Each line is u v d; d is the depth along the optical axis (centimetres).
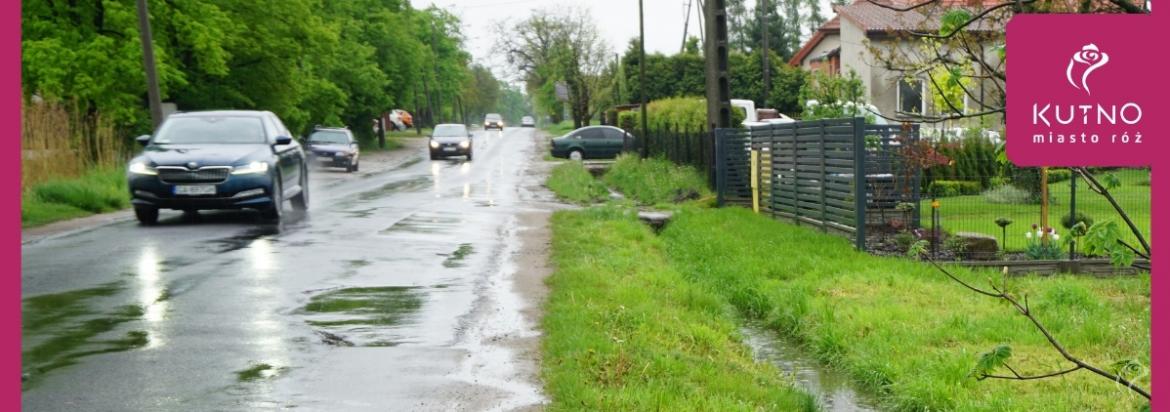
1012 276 1198
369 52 6625
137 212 1636
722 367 729
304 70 5488
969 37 391
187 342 747
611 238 1468
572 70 9338
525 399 600
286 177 1762
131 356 700
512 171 3931
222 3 3972
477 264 1194
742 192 2159
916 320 907
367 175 3872
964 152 2052
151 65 2580
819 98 2567
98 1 3447
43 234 1478
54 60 3200
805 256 1305
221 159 1605
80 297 937
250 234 1485
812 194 1633
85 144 2475
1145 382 683
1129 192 1816
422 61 7988
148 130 3622
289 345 741
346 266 1157
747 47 9162
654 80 6581
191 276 1068
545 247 1371
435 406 583
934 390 679
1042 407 635
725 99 2436
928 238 1447
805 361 840
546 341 752
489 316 865
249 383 630
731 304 1088
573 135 4834
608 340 743
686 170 2631
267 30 4103
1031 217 1738
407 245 1370
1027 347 807
